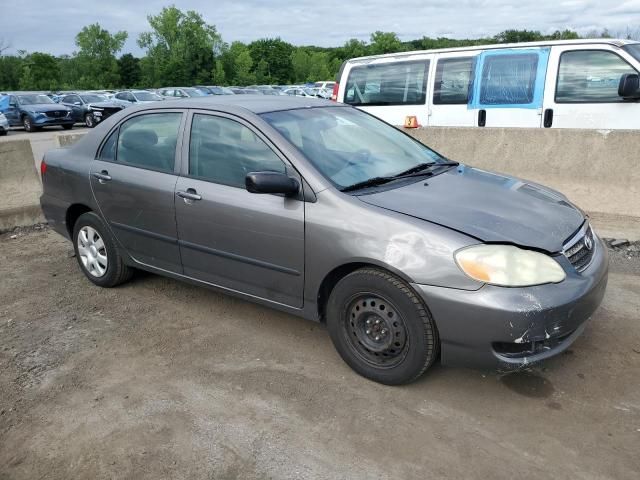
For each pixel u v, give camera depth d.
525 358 2.97
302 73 100.62
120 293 4.88
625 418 3.00
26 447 2.95
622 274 5.01
